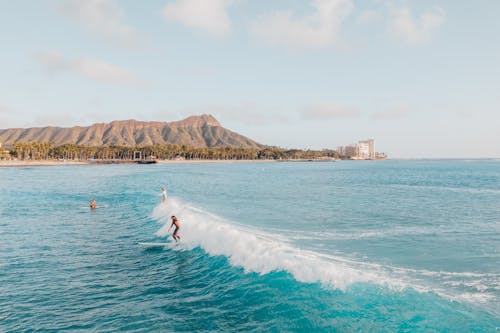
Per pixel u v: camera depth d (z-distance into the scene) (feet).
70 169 533.55
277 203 130.41
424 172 464.65
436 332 28.84
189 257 59.93
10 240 73.87
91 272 52.80
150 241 72.54
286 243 64.34
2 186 221.25
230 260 54.19
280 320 34.22
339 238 69.00
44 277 50.49
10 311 39.11
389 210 111.34
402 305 33.96
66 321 36.70
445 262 51.55
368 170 547.08
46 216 106.01
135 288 46.11
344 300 35.94
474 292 38.55
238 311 37.58
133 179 299.79
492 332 28.68
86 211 116.16
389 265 49.90
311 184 240.73
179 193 174.29
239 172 460.96
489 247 61.41
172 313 38.19
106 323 36.14
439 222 88.17
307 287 40.29
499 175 376.07
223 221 88.84
